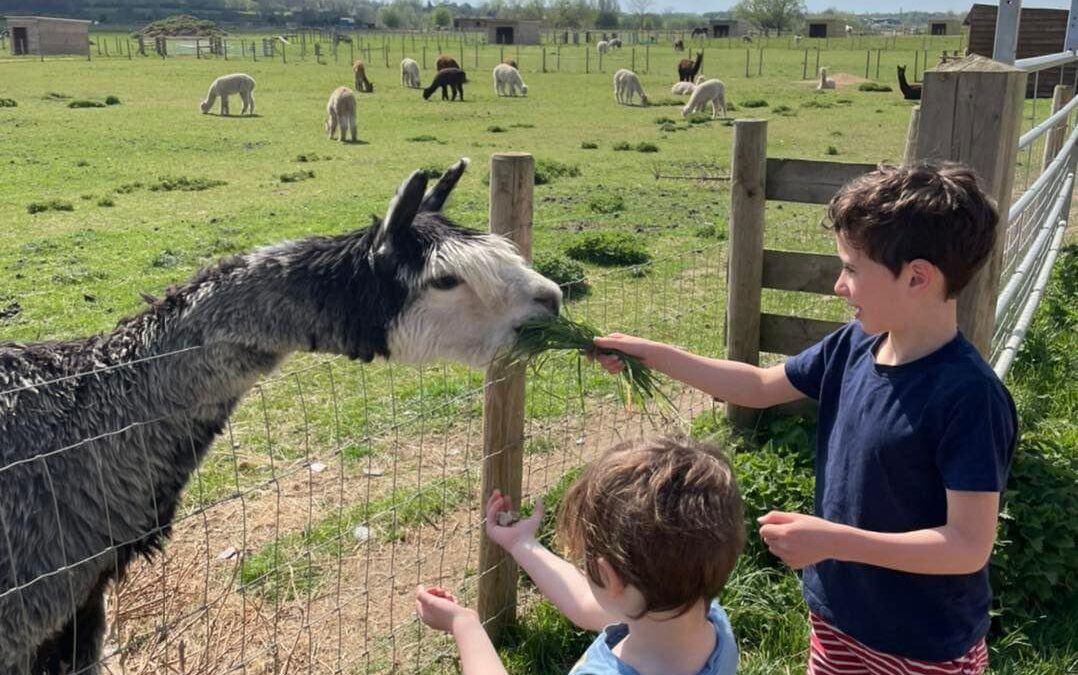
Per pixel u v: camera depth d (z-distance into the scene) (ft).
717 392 10.14
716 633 6.91
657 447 6.51
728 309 18.54
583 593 8.00
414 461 20.52
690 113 109.60
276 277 11.50
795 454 16.79
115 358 11.12
